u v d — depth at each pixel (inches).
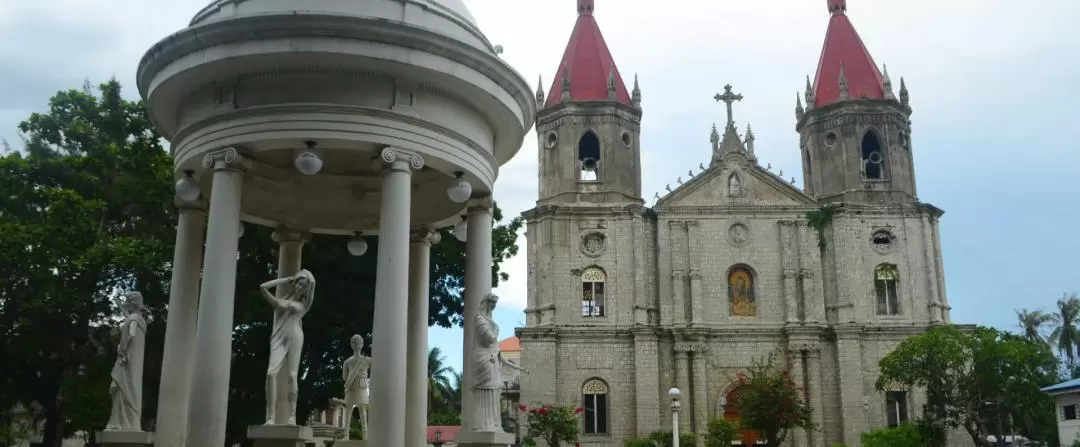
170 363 627.8
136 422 650.2
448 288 1375.5
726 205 2277.3
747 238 2268.7
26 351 1244.5
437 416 3380.9
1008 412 2038.6
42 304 1191.6
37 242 1197.1
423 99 590.9
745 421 1856.5
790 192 2279.8
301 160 564.1
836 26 2461.9
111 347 1317.7
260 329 1197.1
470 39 642.8
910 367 1914.4
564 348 2194.9
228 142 565.0
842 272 2203.5
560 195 2290.8
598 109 2336.4
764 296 2234.3
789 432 2126.0
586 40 2455.7
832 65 2411.4
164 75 582.6
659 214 2284.7
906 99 2349.9
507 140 693.9
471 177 631.8
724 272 2247.8
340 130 558.6
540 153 2367.1
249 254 1192.8
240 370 1192.2
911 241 2234.3
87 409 1259.8
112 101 1446.9
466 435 605.0
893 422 2139.5
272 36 551.5
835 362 2174.0
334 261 1198.3
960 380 1898.4
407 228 568.1
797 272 2234.3
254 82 572.1
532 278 2240.4
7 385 1318.9
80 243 1233.4
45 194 1272.1
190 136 592.1
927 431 1934.1
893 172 2273.6
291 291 638.5
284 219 766.5
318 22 546.9
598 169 2324.1
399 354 548.4
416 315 750.5
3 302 1235.9
